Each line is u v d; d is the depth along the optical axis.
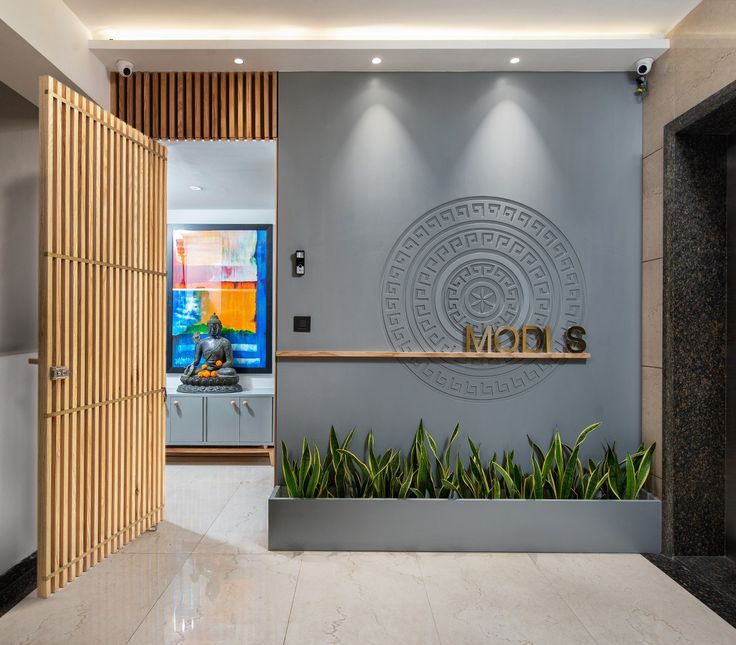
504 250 3.21
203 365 5.48
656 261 3.04
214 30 3.03
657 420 3.02
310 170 3.21
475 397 3.20
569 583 2.55
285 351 3.18
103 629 2.14
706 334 2.88
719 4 2.53
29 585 2.52
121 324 2.91
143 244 3.11
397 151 3.21
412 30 3.04
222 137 3.26
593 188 3.21
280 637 2.08
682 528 2.87
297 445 3.20
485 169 3.21
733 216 2.83
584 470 3.19
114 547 2.85
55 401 2.44
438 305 3.21
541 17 2.91
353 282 3.20
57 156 2.46
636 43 2.94
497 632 2.13
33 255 3.01
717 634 2.14
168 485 4.20
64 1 2.70
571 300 3.21
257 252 5.70
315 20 2.94
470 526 2.88
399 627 2.16
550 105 3.21
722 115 2.62
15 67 2.63
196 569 2.67
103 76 3.14
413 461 3.16
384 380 3.19
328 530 2.88
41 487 2.38
